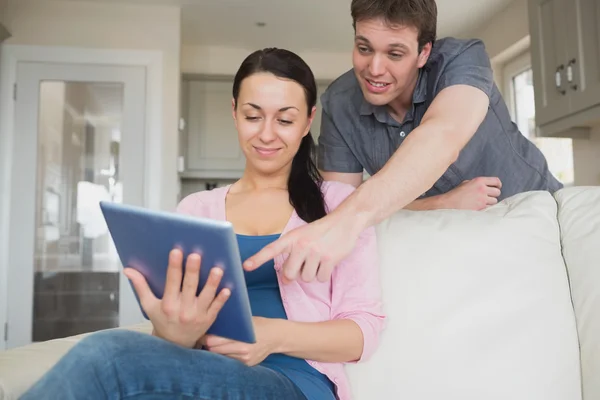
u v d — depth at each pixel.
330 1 3.49
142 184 3.44
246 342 0.84
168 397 0.74
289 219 1.15
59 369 0.67
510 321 1.14
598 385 1.09
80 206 3.40
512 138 1.64
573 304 1.18
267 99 1.10
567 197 1.28
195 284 0.77
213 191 1.25
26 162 3.35
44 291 3.33
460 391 1.10
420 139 1.05
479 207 1.38
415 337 1.13
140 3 3.50
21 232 3.31
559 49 2.77
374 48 1.29
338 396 1.00
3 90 3.37
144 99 3.48
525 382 1.10
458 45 1.36
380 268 1.20
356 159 1.75
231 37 4.10
